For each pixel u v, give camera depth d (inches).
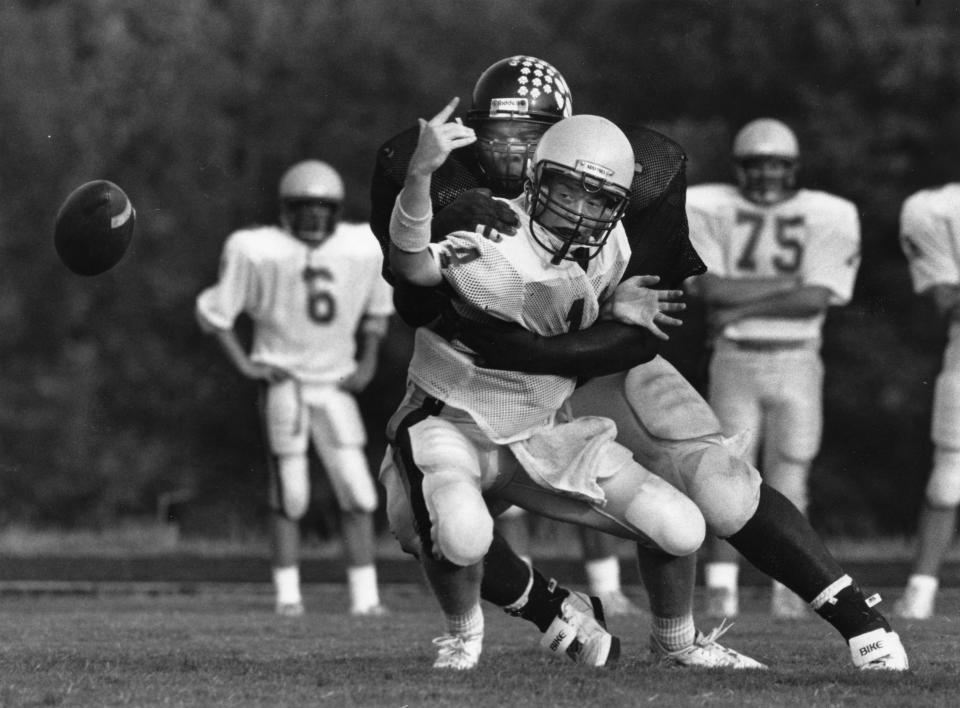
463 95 2578.7
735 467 629.9
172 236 2714.1
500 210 612.1
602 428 627.8
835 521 2338.8
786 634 890.1
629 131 670.5
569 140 600.7
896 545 1987.0
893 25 2231.8
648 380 651.5
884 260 2285.9
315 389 1285.7
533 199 610.5
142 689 561.6
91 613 1147.3
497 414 621.6
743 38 2332.7
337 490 1279.5
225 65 2780.5
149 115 2751.0
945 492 1152.2
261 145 2719.0
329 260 1294.3
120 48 2792.8
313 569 1739.7
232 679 593.9
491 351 615.5
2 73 2760.8
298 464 1270.9
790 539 626.5
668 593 652.7
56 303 2696.9
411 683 575.2
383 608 1263.5
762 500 631.2
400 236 592.1
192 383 2682.1
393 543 1984.5
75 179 2719.0
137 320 2704.2
